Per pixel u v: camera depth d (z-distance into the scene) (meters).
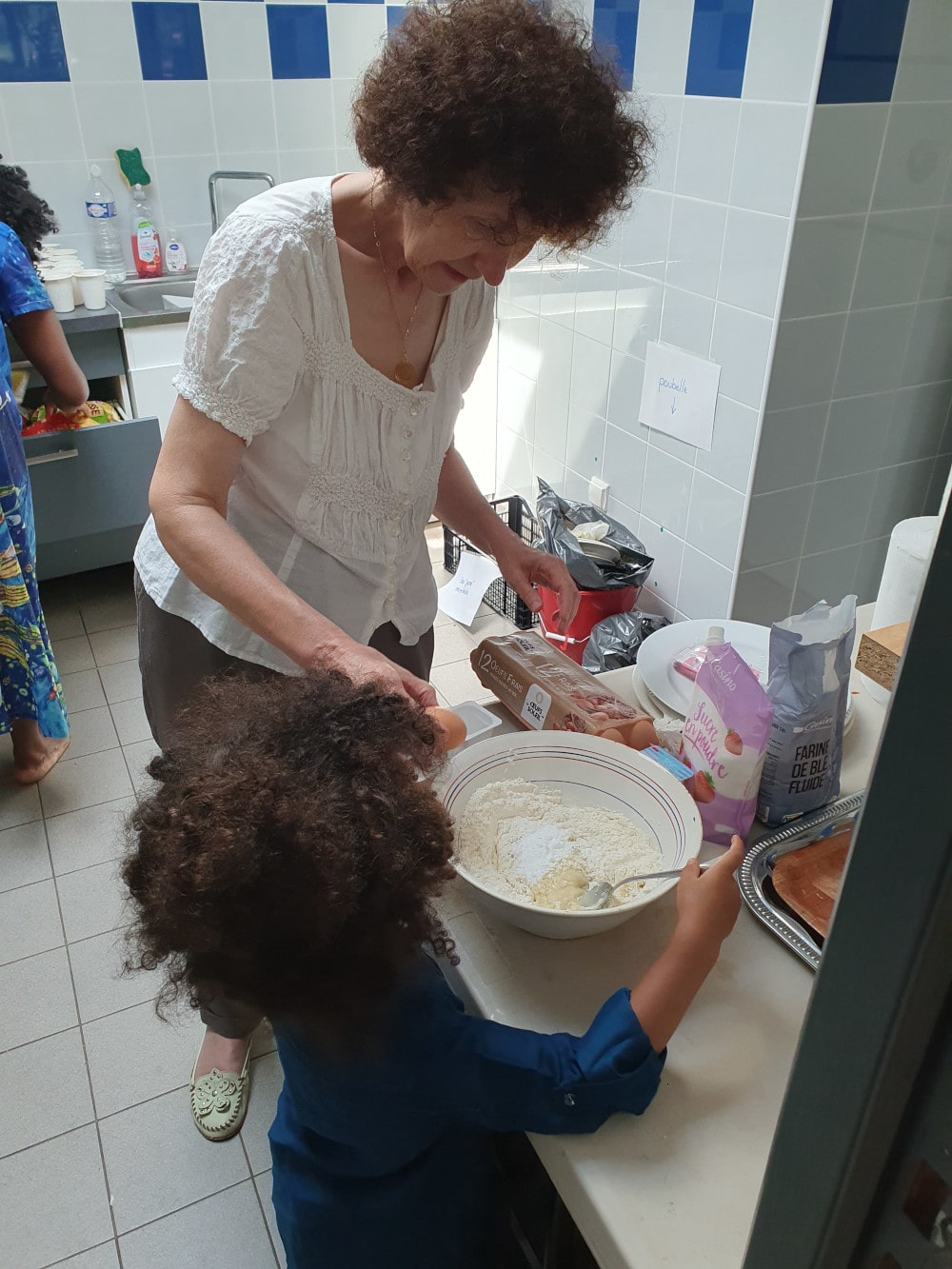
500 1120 0.70
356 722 0.73
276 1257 1.37
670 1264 0.60
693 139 1.98
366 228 1.04
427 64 0.81
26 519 2.02
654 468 2.39
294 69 2.90
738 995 0.79
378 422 1.13
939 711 0.32
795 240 1.82
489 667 1.13
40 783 2.24
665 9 1.95
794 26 1.69
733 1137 0.69
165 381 2.71
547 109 0.80
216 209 2.98
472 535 1.36
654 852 0.88
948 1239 0.39
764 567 2.24
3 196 2.33
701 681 0.93
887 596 1.12
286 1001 0.69
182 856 0.66
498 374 2.97
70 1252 1.38
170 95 2.78
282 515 1.18
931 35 1.74
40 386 2.67
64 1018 1.70
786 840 0.93
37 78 2.62
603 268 2.36
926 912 0.34
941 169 1.90
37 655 2.08
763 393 1.99
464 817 0.90
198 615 1.22
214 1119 1.52
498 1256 1.01
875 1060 0.38
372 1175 0.87
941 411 2.24
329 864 0.64
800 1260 0.45
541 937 0.84
